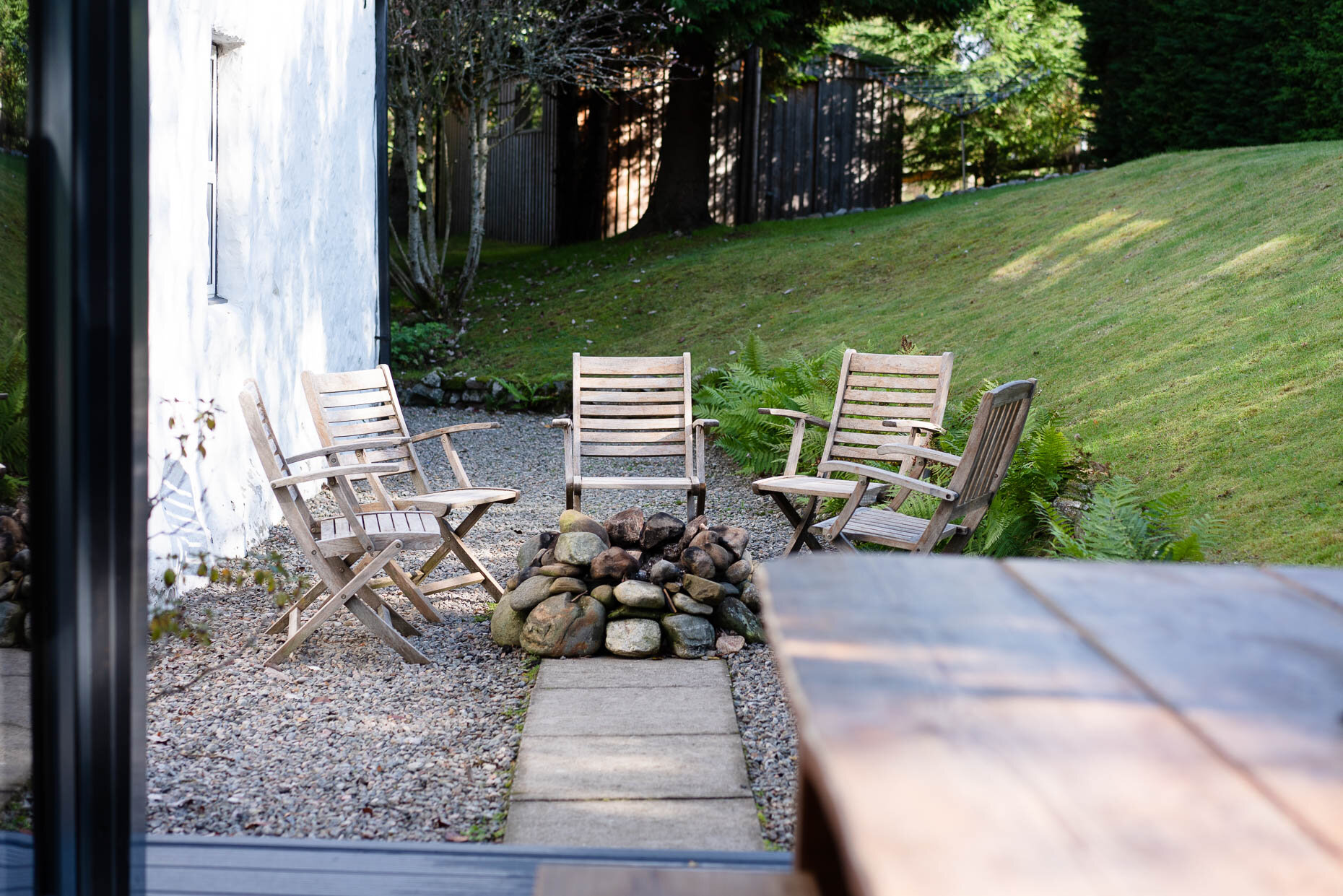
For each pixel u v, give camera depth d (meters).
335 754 2.91
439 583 4.25
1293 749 0.94
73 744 1.78
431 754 2.93
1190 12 10.76
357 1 7.42
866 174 15.09
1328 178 7.49
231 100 5.17
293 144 6.08
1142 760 0.91
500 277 12.64
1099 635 1.23
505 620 3.86
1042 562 1.57
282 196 5.88
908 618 1.27
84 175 1.68
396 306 11.72
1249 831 0.80
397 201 15.02
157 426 4.07
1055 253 8.70
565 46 10.88
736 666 3.62
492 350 10.22
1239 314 6.05
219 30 4.86
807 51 12.77
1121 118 11.99
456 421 8.80
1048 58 14.66
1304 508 4.12
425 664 3.67
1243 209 7.70
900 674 1.08
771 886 1.44
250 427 3.53
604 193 14.80
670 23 11.50
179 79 4.32
